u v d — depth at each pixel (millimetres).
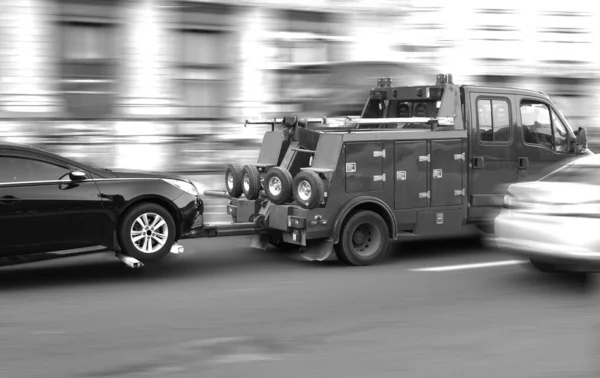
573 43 20266
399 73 17656
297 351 6285
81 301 8094
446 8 18531
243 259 10703
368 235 10289
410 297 8266
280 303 7988
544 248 8414
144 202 9312
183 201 9516
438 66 18531
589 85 20531
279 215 10117
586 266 8234
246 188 10672
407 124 11516
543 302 8008
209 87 16328
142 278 9391
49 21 14562
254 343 6512
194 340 6594
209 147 16172
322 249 10070
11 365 5895
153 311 7637
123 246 9125
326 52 17406
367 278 9320
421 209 10539
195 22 15984
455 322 7195
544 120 11703
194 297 8273
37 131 14531
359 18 17625
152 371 5773
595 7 20438
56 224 8805
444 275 9492
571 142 11922
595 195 8188
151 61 15602
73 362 5977
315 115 16891
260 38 16672
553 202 8391
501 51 19328
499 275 9461
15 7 14211
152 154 15656
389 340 6598
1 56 14188
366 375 5688
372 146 10102
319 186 9703
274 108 16875
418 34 18281
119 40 15312
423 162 10492
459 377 5648
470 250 11383
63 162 8992
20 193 8625
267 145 10766
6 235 8562
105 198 9023
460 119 10844
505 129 11258
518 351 6281
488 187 11102
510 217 8875
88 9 14906
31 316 7430
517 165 11352
